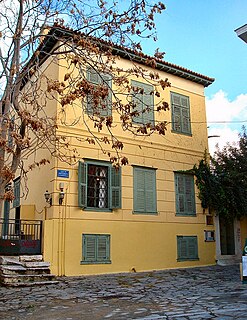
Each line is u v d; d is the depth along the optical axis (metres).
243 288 9.00
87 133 12.98
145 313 6.37
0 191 7.12
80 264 11.96
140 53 8.41
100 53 8.21
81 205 12.18
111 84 13.63
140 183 13.99
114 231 12.93
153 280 10.80
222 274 12.18
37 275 10.35
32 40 8.30
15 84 7.91
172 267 14.05
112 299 7.81
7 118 7.51
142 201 13.89
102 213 12.80
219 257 15.55
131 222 13.41
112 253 12.72
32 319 6.07
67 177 12.27
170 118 15.52
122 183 13.51
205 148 16.45
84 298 7.96
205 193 15.66
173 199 14.80
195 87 16.86
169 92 15.77
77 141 12.73
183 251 14.55
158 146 14.84
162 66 15.43
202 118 16.75
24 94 8.67
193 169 15.70
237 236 16.34
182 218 14.86
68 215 12.07
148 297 7.99
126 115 7.81
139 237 13.48
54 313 6.50
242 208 16.20
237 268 14.06
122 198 13.38
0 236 13.02
